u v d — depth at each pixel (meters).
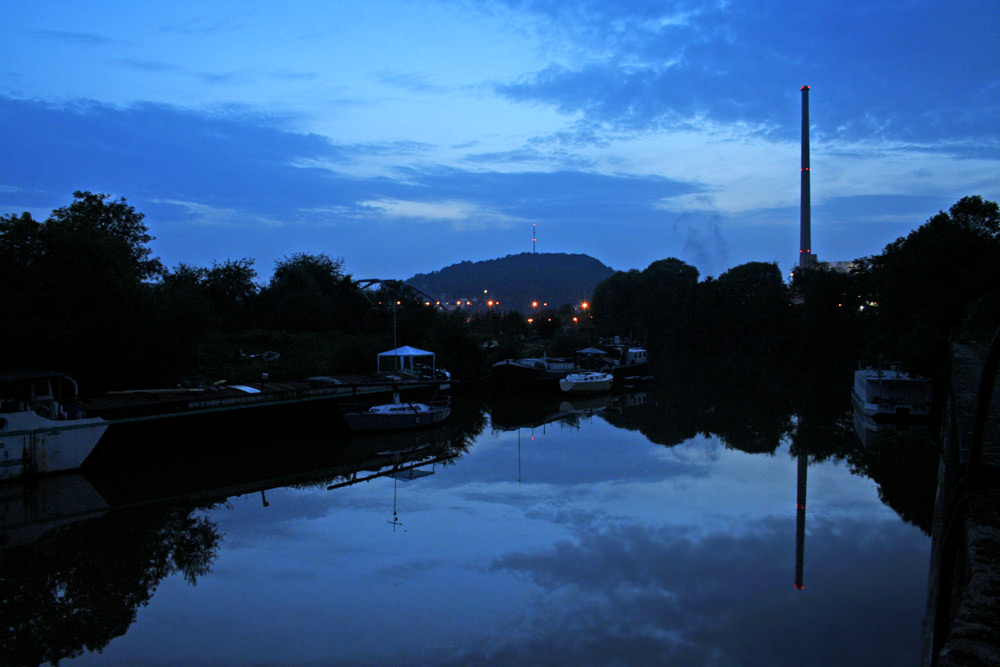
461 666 11.38
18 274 28.30
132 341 32.28
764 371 74.56
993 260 38.53
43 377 25.09
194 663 11.71
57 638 12.73
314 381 39.78
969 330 32.34
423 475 25.83
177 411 28.53
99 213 41.56
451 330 57.56
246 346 56.41
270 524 19.58
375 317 69.50
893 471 25.73
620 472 25.88
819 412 42.97
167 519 20.23
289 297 66.25
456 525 19.12
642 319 117.44
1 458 23.08
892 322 43.97
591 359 66.31
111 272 31.25
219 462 28.27
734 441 32.66
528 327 115.19
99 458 25.69
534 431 36.69
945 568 7.34
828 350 86.56
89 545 17.92
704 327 108.06
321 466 27.80
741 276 112.44
